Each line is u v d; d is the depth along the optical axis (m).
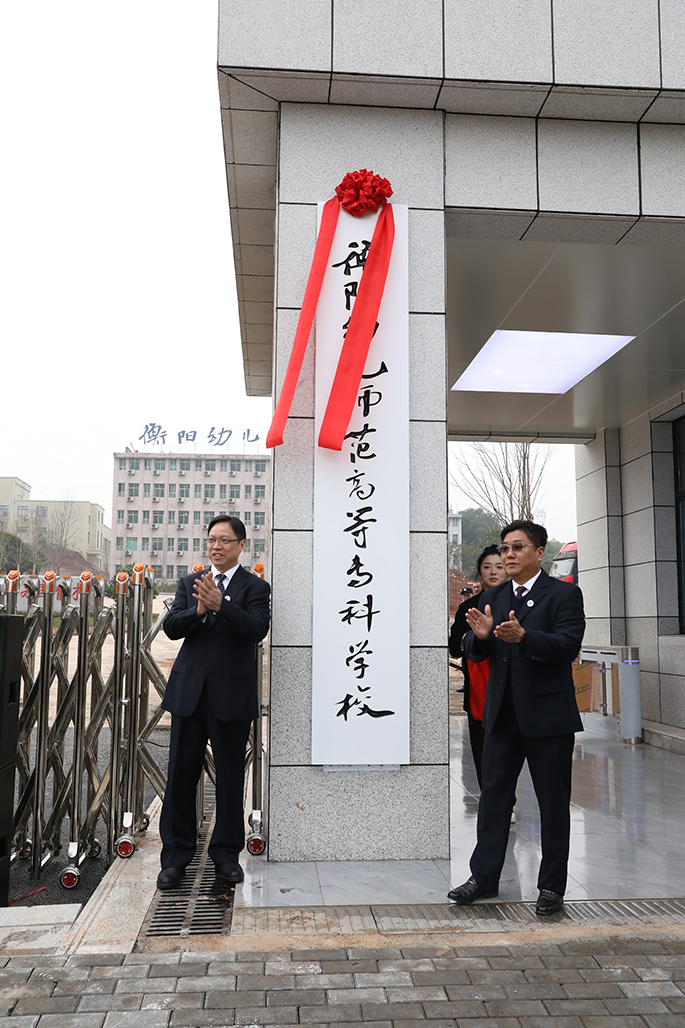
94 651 4.48
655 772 6.16
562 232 4.57
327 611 3.92
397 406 4.05
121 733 4.20
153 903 3.27
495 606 3.52
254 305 6.38
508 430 9.34
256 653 4.07
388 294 4.11
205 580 3.43
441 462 4.11
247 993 2.49
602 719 8.10
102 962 2.69
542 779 3.27
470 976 2.62
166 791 3.62
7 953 2.77
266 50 3.96
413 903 3.29
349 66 3.98
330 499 3.98
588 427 9.25
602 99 4.19
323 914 3.16
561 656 3.17
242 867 3.73
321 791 3.86
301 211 4.17
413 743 3.93
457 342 6.62
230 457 75.50
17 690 3.79
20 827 4.43
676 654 7.77
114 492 75.50
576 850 4.07
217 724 3.58
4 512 72.38
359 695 3.89
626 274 5.38
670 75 4.15
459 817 4.82
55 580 4.30
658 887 3.52
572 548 16.22
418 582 4.03
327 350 4.05
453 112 4.31
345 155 4.21
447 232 4.56
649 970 2.68
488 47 4.07
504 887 3.51
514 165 4.32
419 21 4.05
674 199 4.39
